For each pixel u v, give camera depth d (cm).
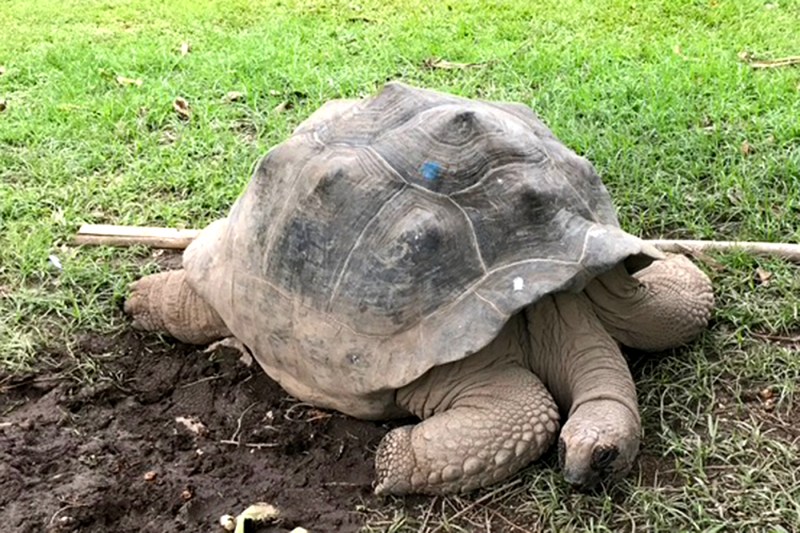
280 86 412
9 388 273
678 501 229
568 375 241
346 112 261
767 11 485
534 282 231
